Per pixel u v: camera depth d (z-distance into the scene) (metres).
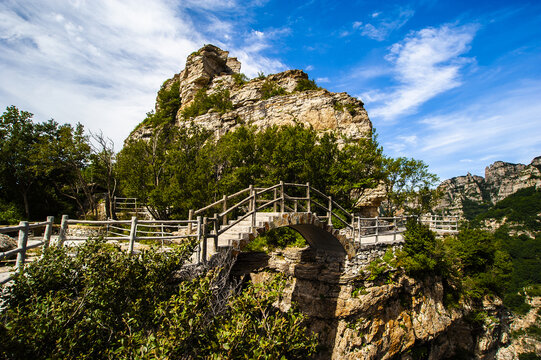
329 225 14.95
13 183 27.72
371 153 26.31
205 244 8.74
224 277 8.26
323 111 36.75
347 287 16.83
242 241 10.55
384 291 16.67
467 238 25.30
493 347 23.38
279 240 21.05
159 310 5.28
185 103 51.44
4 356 3.74
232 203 22.28
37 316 4.41
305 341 6.75
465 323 21.56
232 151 26.28
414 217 20.38
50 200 30.52
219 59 56.22
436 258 19.33
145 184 24.66
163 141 29.03
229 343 5.12
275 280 6.98
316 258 18.78
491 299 22.97
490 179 161.38
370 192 30.67
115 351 4.56
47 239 6.72
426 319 18.22
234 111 42.12
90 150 26.95
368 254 17.23
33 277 5.20
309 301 18.14
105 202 30.25
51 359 3.90
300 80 47.25
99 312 5.20
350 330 16.44
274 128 29.34
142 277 6.32
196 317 5.36
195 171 23.97
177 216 21.62
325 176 24.62
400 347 17.02
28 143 29.58
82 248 6.08
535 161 139.25
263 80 47.62
